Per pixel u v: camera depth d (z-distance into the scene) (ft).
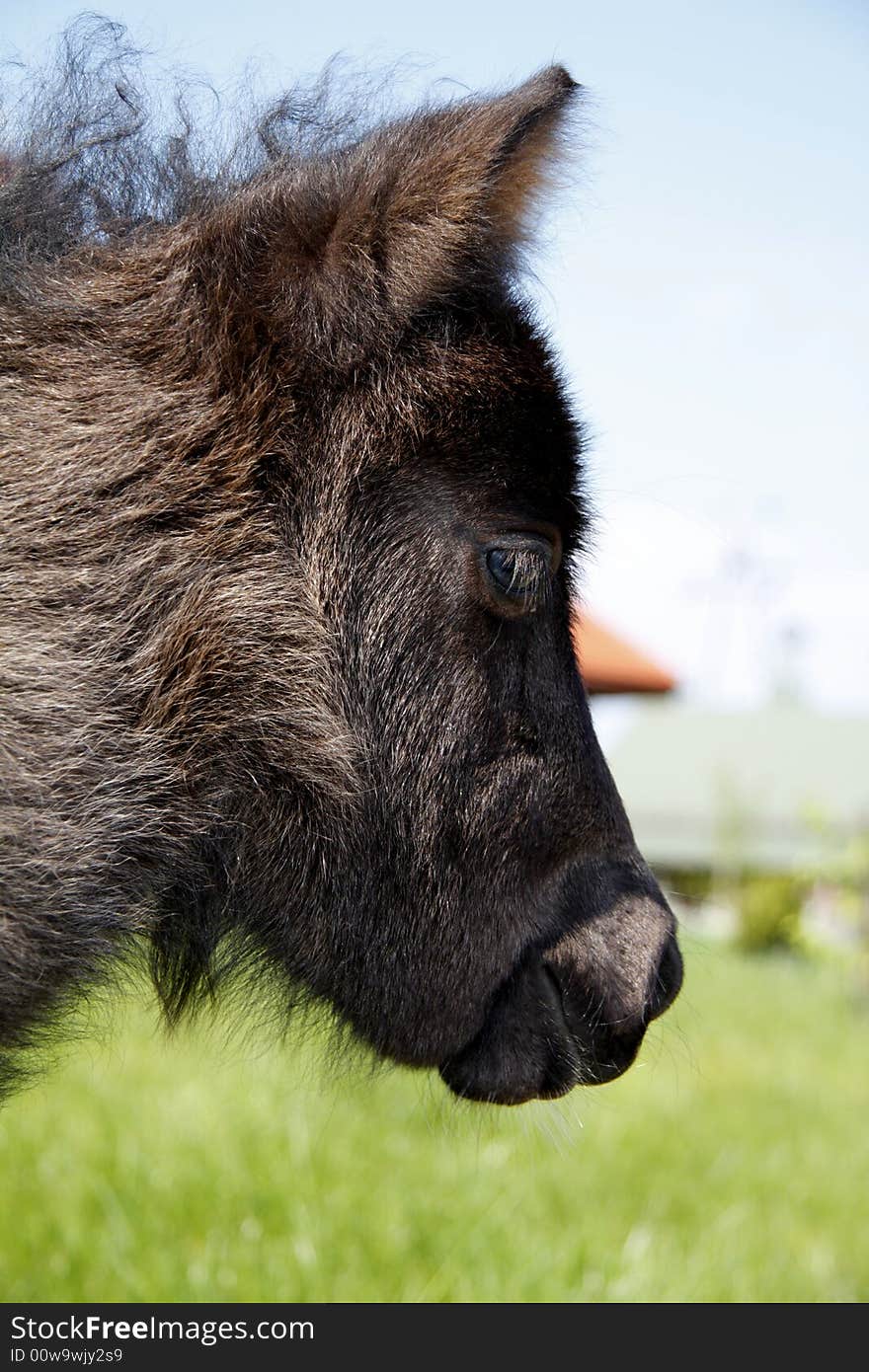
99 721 3.81
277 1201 4.95
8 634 3.78
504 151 3.85
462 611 3.95
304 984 4.04
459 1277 4.76
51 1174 4.97
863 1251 5.14
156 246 3.97
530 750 4.00
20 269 3.92
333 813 3.93
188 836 3.88
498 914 4.01
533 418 3.99
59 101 4.13
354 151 3.98
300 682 3.90
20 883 3.74
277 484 3.91
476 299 3.97
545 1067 4.05
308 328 3.90
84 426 3.86
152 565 3.85
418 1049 4.05
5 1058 3.86
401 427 3.92
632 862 4.09
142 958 4.01
